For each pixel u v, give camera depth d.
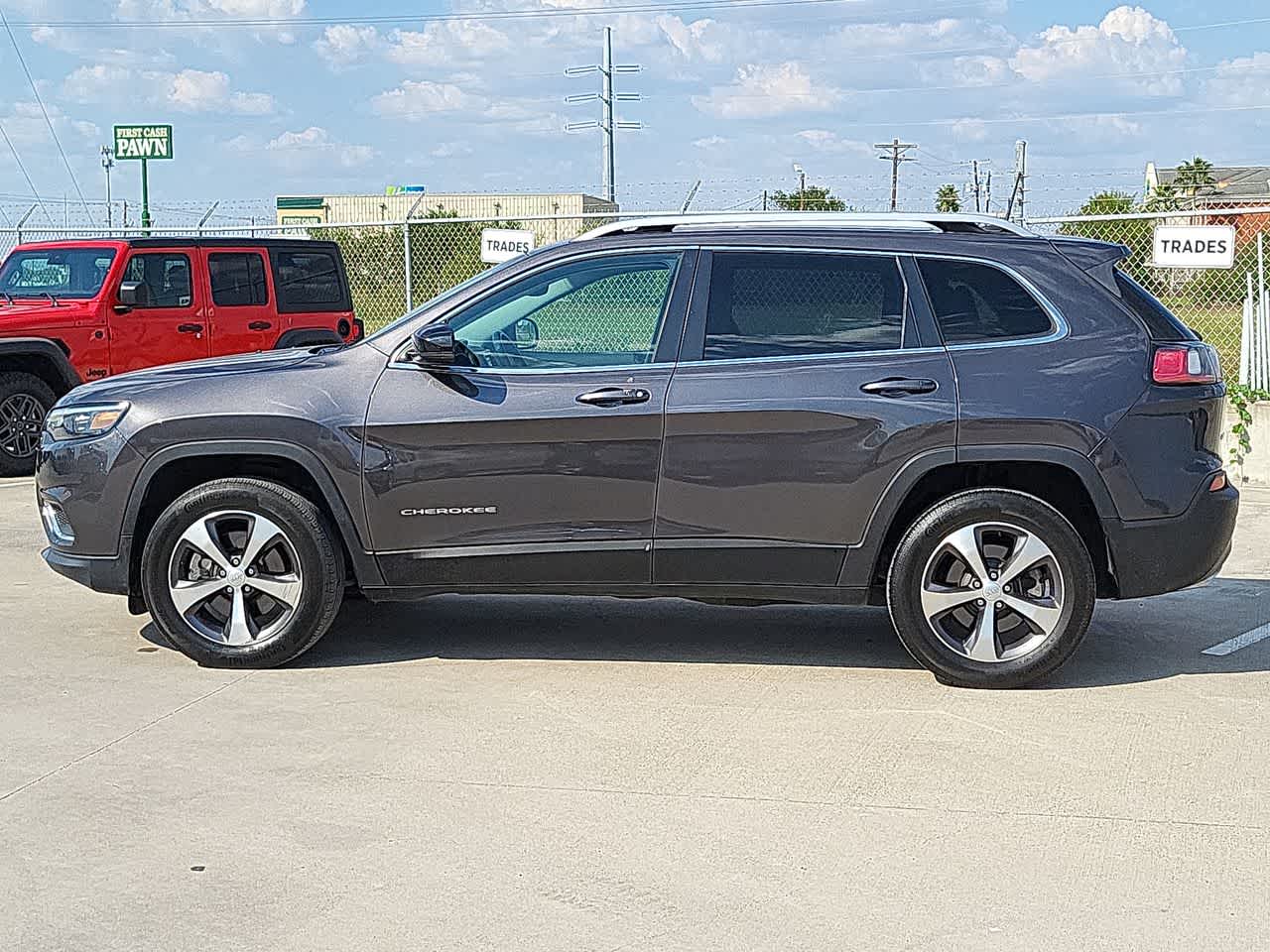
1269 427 11.93
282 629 6.18
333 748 5.20
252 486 6.13
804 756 5.13
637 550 6.02
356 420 6.04
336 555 6.18
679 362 5.99
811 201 27.14
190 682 6.04
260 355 6.61
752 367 5.96
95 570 6.27
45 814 4.56
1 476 13.00
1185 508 5.95
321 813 4.57
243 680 6.07
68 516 6.25
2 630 6.96
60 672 6.19
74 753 5.14
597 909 3.88
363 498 6.07
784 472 5.91
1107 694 5.94
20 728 5.43
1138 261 15.75
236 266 14.16
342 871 4.13
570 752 5.16
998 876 4.11
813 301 6.03
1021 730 5.45
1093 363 5.91
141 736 5.33
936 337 5.96
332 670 6.23
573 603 7.59
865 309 6.00
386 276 18.67
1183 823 4.51
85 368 13.02
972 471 6.12
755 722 5.52
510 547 6.05
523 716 5.58
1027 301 5.99
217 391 6.15
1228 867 4.18
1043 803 4.68
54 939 3.71
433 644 6.70
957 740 5.32
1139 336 5.96
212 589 6.20
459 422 5.98
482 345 6.12
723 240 6.10
